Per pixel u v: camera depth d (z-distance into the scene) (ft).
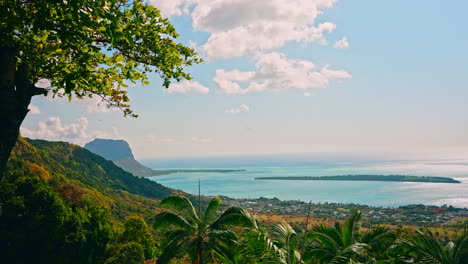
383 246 43.19
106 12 15.51
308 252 41.27
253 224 46.93
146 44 22.99
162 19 22.98
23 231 131.34
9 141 17.88
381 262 31.78
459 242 25.62
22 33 18.60
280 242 25.84
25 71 19.04
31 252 129.39
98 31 18.28
